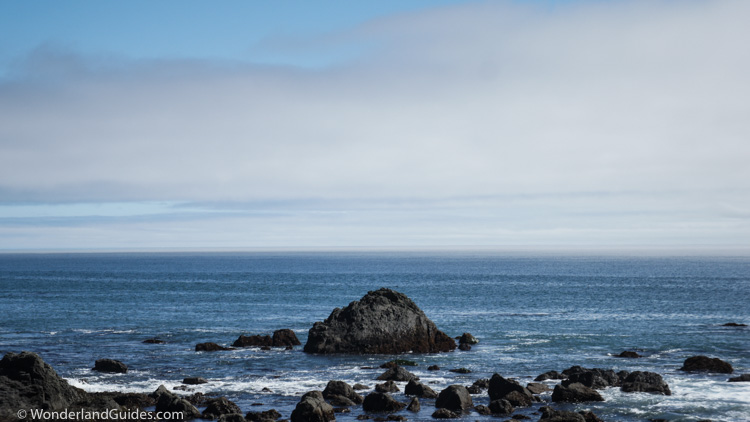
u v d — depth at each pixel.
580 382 42.22
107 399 34.06
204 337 67.88
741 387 42.50
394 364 50.97
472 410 37.19
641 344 62.59
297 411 34.16
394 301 62.12
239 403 39.03
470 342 62.94
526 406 38.06
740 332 71.56
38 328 74.38
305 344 60.50
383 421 34.78
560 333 71.06
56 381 33.09
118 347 60.75
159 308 98.38
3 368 32.56
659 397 39.81
